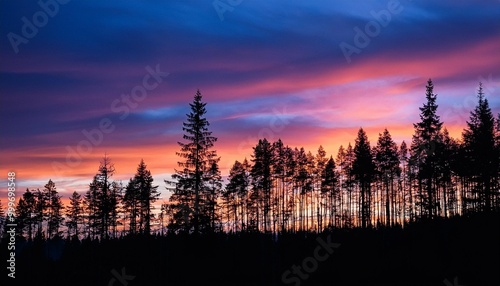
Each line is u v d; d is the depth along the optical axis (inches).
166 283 1996.8
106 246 2546.8
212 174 2087.8
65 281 2208.4
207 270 2018.9
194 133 2032.5
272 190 3238.2
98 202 2618.1
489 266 1590.8
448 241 1893.5
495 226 1889.8
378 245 2111.2
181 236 2091.5
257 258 2155.5
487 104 2507.4
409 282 1622.8
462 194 2962.6
